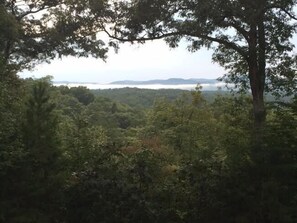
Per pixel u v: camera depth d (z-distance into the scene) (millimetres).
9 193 8422
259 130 9695
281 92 17625
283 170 9109
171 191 9734
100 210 9031
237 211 9164
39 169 8727
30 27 21438
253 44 16766
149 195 9773
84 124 11586
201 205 9414
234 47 17453
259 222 8984
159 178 10461
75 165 10016
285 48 16578
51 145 8961
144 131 34875
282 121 9773
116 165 10109
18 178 8438
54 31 20953
